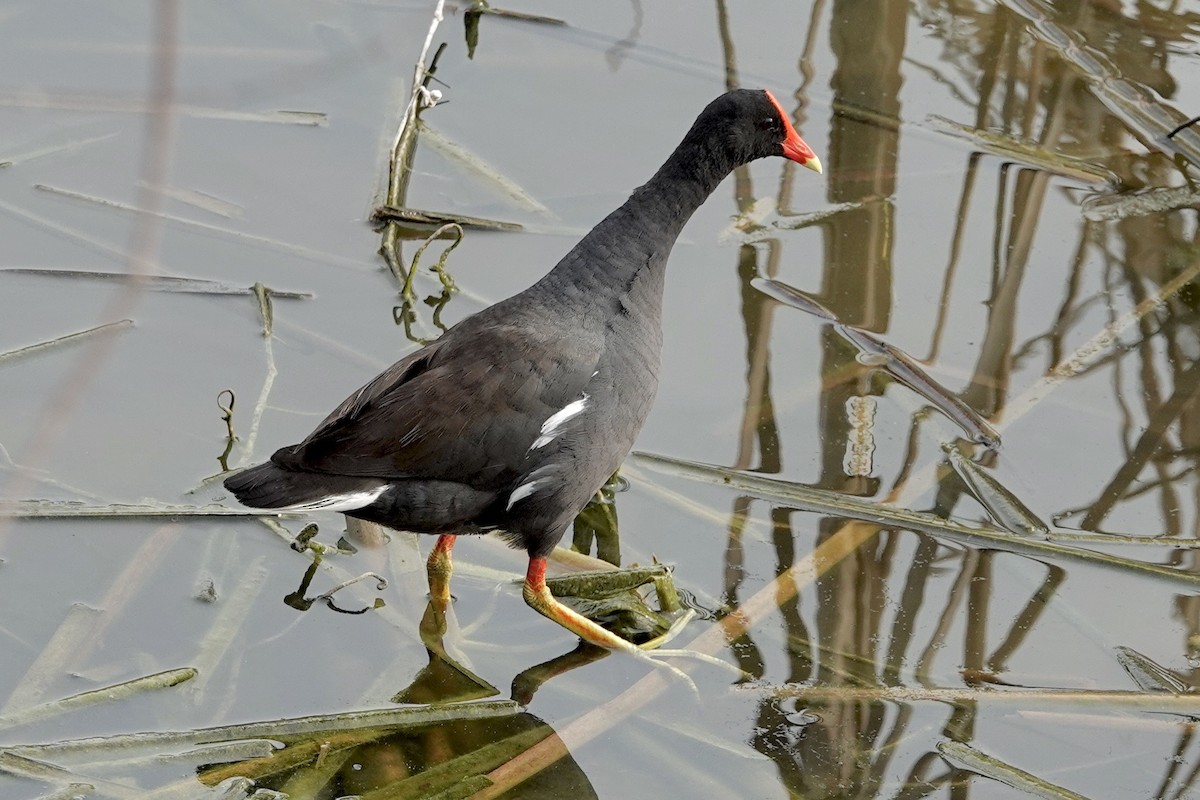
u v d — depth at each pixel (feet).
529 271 44.57
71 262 43.01
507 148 49.96
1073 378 41.81
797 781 29.48
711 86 53.67
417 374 31.42
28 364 38.73
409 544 35.27
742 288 44.96
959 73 54.90
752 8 58.65
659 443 38.88
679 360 41.88
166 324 40.96
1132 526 36.50
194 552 33.73
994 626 33.60
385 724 29.50
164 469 35.78
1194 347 43.11
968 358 42.52
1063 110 53.21
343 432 29.91
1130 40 56.75
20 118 49.19
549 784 28.91
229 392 35.76
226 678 30.37
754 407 40.22
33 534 33.37
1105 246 47.24
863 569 35.22
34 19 53.93
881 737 30.58
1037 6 58.34
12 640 30.58
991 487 37.24
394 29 55.57
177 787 27.07
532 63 54.75
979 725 30.99
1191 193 49.52
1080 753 30.37
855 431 39.42
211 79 51.39
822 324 43.50
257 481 29.25
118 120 49.55
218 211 45.70
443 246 45.57
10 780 26.71
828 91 53.57
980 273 45.93
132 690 29.35
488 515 31.76
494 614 33.96
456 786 28.12
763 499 36.99
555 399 30.96
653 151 50.03
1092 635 33.19
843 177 49.96
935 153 51.11
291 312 42.04
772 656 32.65
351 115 51.16
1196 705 30.73
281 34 54.70
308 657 31.53
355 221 46.16
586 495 32.30
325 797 27.96
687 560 35.42
